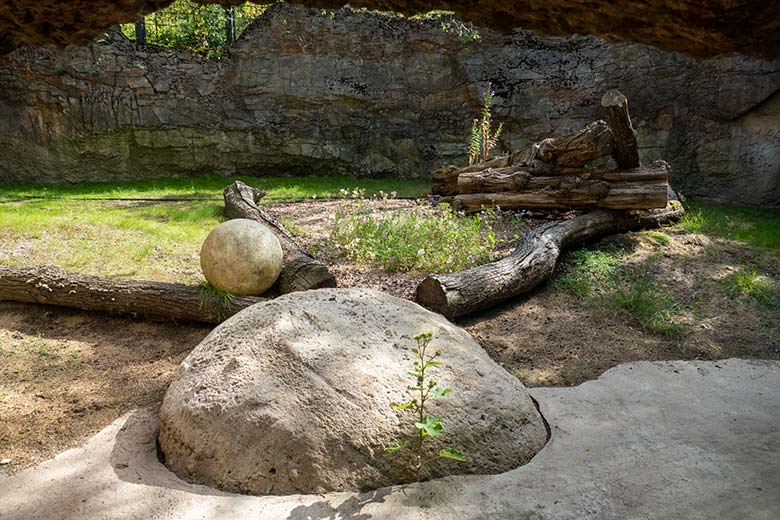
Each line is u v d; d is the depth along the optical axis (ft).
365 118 55.72
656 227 31.50
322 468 10.88
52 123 48.85
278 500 10.53
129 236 28.32
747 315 21.99
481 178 33.12
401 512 10.28
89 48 48.80
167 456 11.95
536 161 32.27
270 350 12.50
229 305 19.12
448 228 27.50
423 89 55.11
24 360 16.81
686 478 11.57
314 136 55.11
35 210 33.27
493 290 21.11
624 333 20.24
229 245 19.48
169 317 19.47
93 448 12.44
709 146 45.06
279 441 11.04
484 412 12.25
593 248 27.99
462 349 13.75
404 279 23.97
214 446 11.28
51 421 13.65
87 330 19.10
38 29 11.28
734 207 41.73
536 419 13.23
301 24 53.31
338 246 27.86
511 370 17.52
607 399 15.16
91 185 48.37
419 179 55.31
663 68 46.37
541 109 51.85
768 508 10.70
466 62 53.31
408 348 13.16
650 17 9.36
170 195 43.06
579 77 50.14
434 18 53.98
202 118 52.95
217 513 10.19
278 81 53.93
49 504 10.55
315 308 13.91
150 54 51.13
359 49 54.44
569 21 10.21
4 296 20.15
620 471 11.74
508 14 10.65
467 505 10.52
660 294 23.15
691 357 18.74
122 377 16.08
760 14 8.54
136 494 10.78
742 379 16.78
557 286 23.82
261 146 54.44
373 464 11.09
